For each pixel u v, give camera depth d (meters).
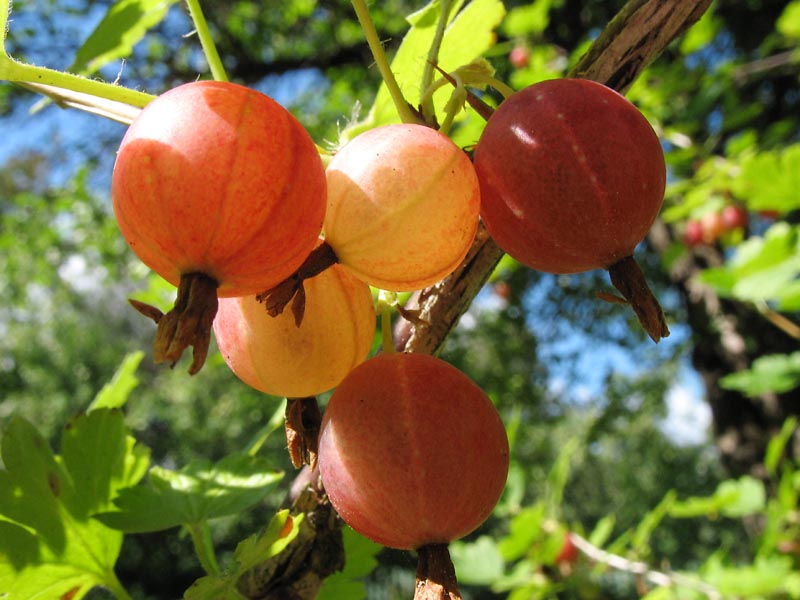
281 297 0.05
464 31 0.08
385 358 0.05
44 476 0.07
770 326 0.36
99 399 0.09
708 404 0.38
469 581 0.18
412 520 0.05
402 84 0.08
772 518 0.17
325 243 0.05
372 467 0.05
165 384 0.85
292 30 0.51
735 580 0.17
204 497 0.07
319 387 0.06
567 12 0.42
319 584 0.07
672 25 0.06
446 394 0.05
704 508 0.19
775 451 0.18
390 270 0.05
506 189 0.05
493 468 0.05
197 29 0.06
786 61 0.28
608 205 0.05
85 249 0.59
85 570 0.07
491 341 0.52
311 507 0.06
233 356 0.06
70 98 0.06
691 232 0.28
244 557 0.05
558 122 0.05
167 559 0.72
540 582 0.18
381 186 0.05
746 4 0.41
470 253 0.06
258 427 0.75
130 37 0.09
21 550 0.07
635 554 0.19
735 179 0.20
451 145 0.05
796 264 0.15
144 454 0.08
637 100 0.24
